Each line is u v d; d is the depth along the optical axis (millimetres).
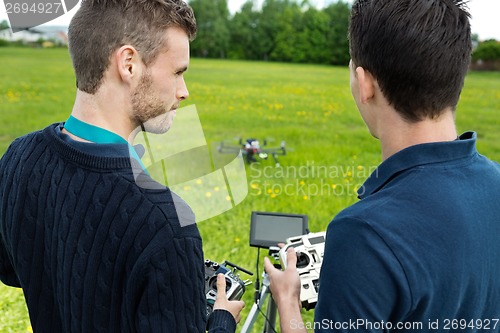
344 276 732
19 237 937
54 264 923
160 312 839
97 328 900
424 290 716
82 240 854
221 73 17266
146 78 898
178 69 934
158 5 881
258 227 1740
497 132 7020
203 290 902
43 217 905
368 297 714
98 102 898
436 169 761
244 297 2672
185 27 928
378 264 711
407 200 743
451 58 741
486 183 784
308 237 1468
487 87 12242
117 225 836
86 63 877
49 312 990
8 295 2586
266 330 1760
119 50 859
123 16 855
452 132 811
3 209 972
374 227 724
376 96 817
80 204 852
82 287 875
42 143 933
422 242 716
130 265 837
